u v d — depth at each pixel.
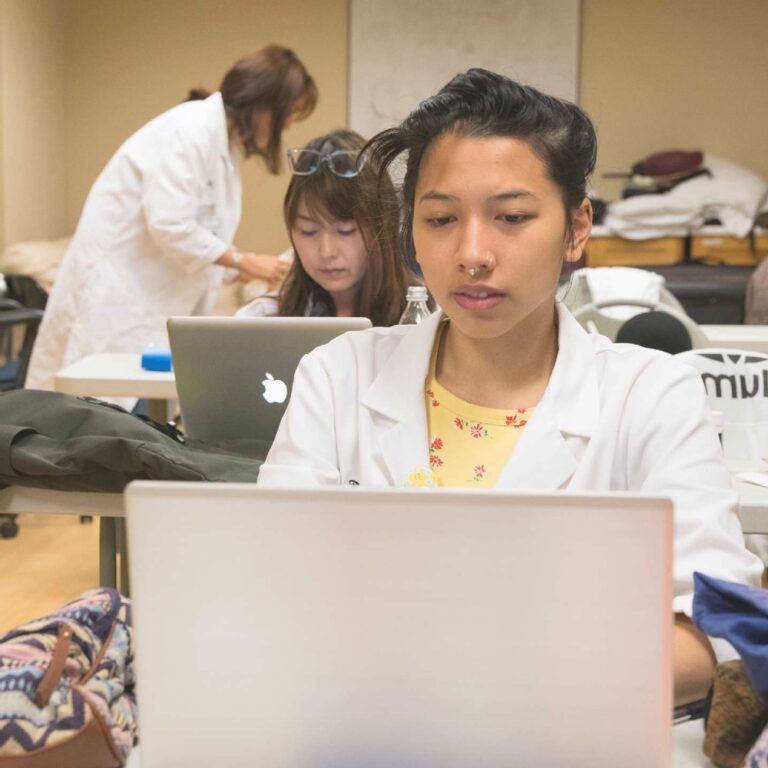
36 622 1.18
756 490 1.90
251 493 0.72
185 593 0.73
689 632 0.99
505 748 0.74
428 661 0.73
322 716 0.74
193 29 7.86
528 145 1.07
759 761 0.81
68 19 7.86
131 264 3.98
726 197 7.30
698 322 6.98
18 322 4.32
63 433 2.12
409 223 1.21
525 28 7.78
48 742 0.99
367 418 1.27
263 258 3.92
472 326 1.10
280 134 3.95
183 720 0.75
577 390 1.22
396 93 7.84
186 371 2.21
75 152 7.96
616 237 7.32
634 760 0.73
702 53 7.79
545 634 0.72
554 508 0.71
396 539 0.72
